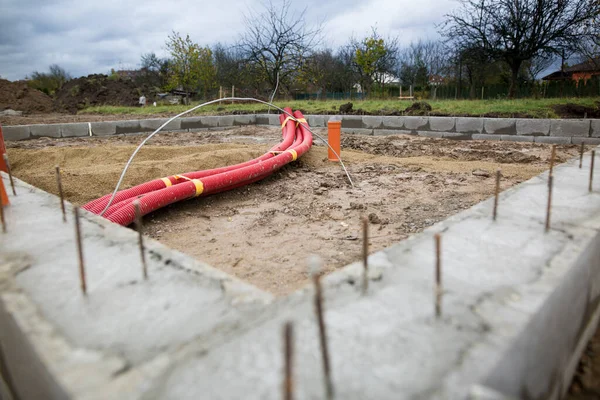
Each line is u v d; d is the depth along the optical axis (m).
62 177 6.44
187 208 5.68
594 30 17.75
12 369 1.90
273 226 4.95
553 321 1.80
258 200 6.11
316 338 1.52
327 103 18.33
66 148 8.83
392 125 12.71
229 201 6.06
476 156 8.81
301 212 5.44
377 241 4.34
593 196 3.21
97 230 2.74
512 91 19.59
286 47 26.02
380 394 1.22
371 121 13.05
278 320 1.65
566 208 2.95
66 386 1.30
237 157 8.30
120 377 1.35
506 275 1.97
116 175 6.66
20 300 1.88
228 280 2.05
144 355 1.48
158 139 12.45
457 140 11.41
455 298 1.77
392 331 1.54
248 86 29.59
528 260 2.13
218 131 14.50
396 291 1.84
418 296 1.79
